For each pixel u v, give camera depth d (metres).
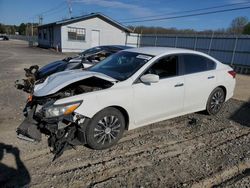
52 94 3.88
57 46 30.00
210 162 3.79
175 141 4.45
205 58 5.48
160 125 5.14
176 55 4.89
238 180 3.35
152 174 3.40
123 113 4.18
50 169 3.39
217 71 5.63
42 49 32.12
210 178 3.37
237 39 18.83
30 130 3.77
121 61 4.80
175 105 4.82
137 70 4.31
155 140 4.43
